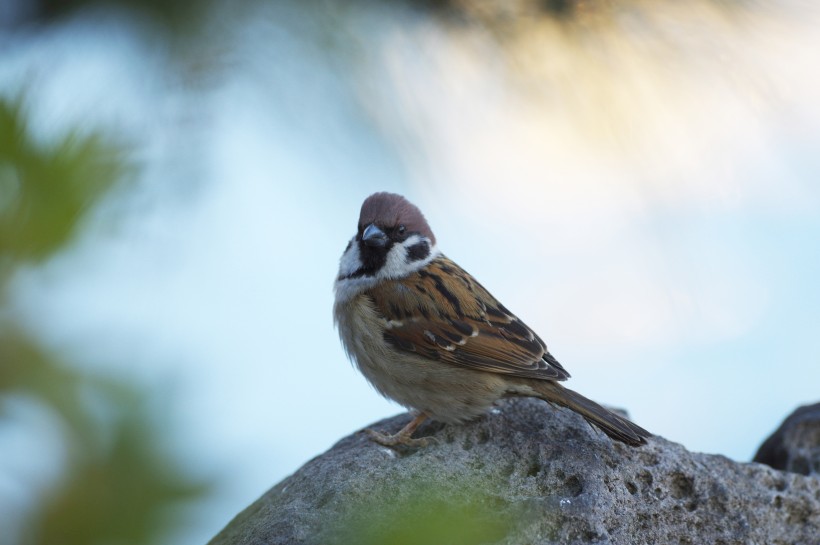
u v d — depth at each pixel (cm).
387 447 353
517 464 350
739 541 350
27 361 225
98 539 212
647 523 349
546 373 354
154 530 214
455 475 350
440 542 275
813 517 351
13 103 261
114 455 216
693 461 351
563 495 349
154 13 356
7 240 245
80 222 254
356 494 349
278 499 351
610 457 350
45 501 216
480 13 358
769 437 355
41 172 253
